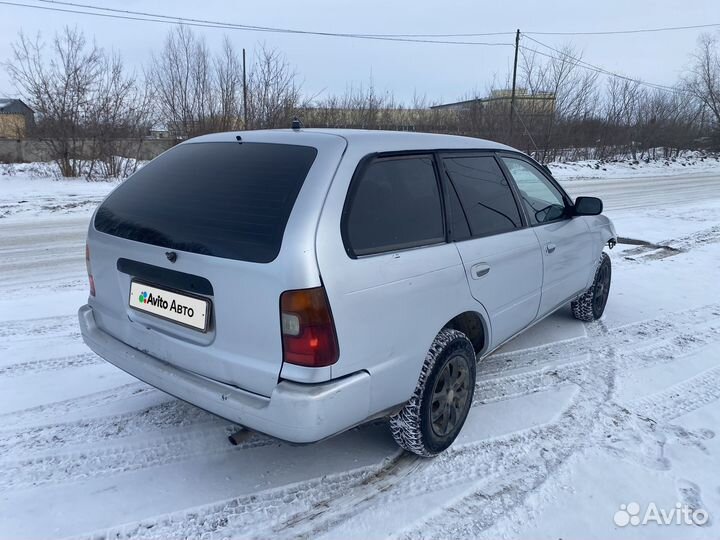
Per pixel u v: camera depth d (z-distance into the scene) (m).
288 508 2.59
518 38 29.27
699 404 3.63
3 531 2.39
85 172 19.52
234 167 2.68
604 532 2.46
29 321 5.00
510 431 3.28
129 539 2.38
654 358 4.38
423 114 28.97
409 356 2.65
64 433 3.16
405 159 2.84
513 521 2.53
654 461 2.99
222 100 23.66
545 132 30.00
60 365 4.07
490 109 29.89
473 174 3.34
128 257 2.73
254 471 2.86
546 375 4.05
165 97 23.12
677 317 5.38
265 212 2.36
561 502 2.66
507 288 3.44
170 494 2.67
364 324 2.38
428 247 2.79
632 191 17.86
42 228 10.22
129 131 20.86
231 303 2.33
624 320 5.28
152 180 2.97
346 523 2.50
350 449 3.07
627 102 36.66
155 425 3.27
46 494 2.64
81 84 19.17
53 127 18.78
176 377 2.56
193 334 2.52
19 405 3.46
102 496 2.64
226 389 2.41
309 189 2.35
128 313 2.83
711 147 43.28
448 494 2.71
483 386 3.87
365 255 2.42
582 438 3.21
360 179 2.52
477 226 3.21
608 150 35.38
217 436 3.17
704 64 43.69
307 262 2.19
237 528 2.45
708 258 7.89
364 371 2.42
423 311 2.70
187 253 2.44
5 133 30.78
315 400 2.19
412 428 2.79
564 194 4.42
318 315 2.20
